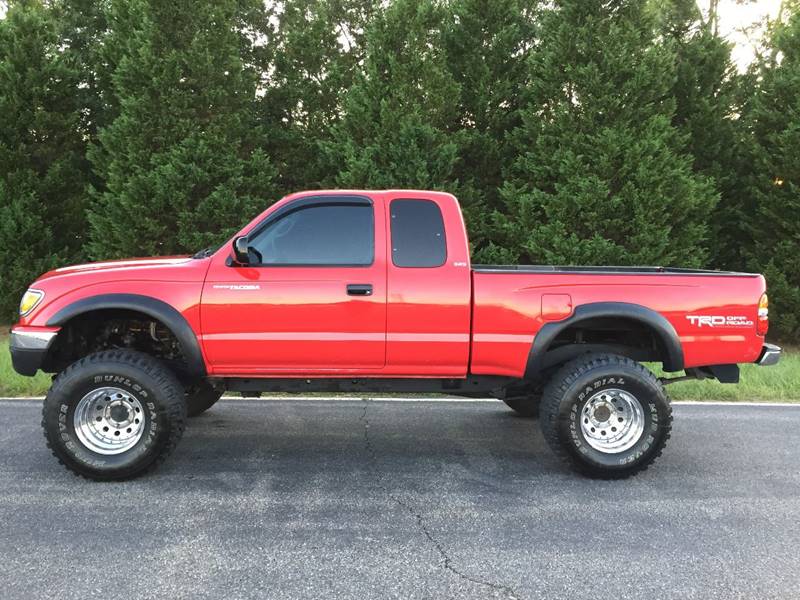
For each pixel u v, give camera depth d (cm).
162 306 469
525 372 486
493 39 1286
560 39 1154
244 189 1239
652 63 1141
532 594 310
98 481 462
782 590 314
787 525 395
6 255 1229
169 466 500
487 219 1298
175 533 376
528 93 1223
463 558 347
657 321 479
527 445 566
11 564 335
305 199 493
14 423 612
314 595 307
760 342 494
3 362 851
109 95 1388
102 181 1431
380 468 500
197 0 1203
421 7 1205
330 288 476
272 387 506
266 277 476
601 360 482
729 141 1357
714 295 488
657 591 313
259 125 1404
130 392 461
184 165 1142
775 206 1177
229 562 340
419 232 488
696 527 391
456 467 505
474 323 481
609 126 1144
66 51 1335
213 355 477
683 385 793
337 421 642
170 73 1173
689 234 1164
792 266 1170
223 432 598
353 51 1739
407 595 307
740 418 667
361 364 485
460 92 1242
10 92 1257
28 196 1261
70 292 471
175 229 1215
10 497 431
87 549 353
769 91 1209
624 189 1098
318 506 420
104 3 1493
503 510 416
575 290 484
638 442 473
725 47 1360
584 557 349
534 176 1177
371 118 1214
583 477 483
